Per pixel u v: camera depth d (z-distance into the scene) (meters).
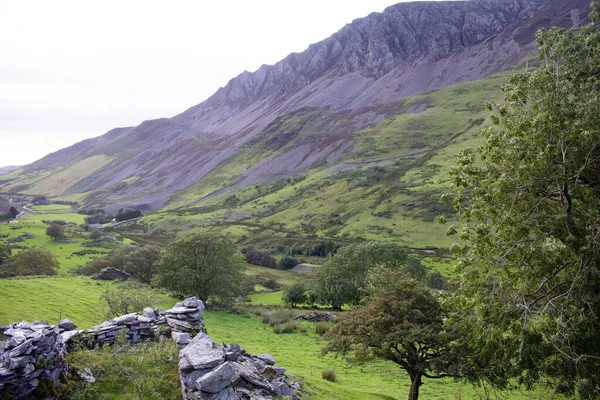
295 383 23.05
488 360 23.14
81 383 15.56
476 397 33.06
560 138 18.08
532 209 20.14
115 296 33.25
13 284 51.47
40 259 98.31
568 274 18.78
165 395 16.03
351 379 35.28
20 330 14.92
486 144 23.48
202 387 14.39
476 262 21.97
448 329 24.78
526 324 17.69
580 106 19.22
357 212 193.25
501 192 20.08
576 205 20.03
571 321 17.39
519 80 22.78
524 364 18.81
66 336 17.84
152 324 21.20
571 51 21.55
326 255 154.12
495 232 21.19
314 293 85.25
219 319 59.53
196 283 66.25
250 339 47.94
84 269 95.81
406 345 26.02
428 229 155.38
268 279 120.75
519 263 19.62
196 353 16.59
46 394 13.98
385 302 27.14
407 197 191.00
